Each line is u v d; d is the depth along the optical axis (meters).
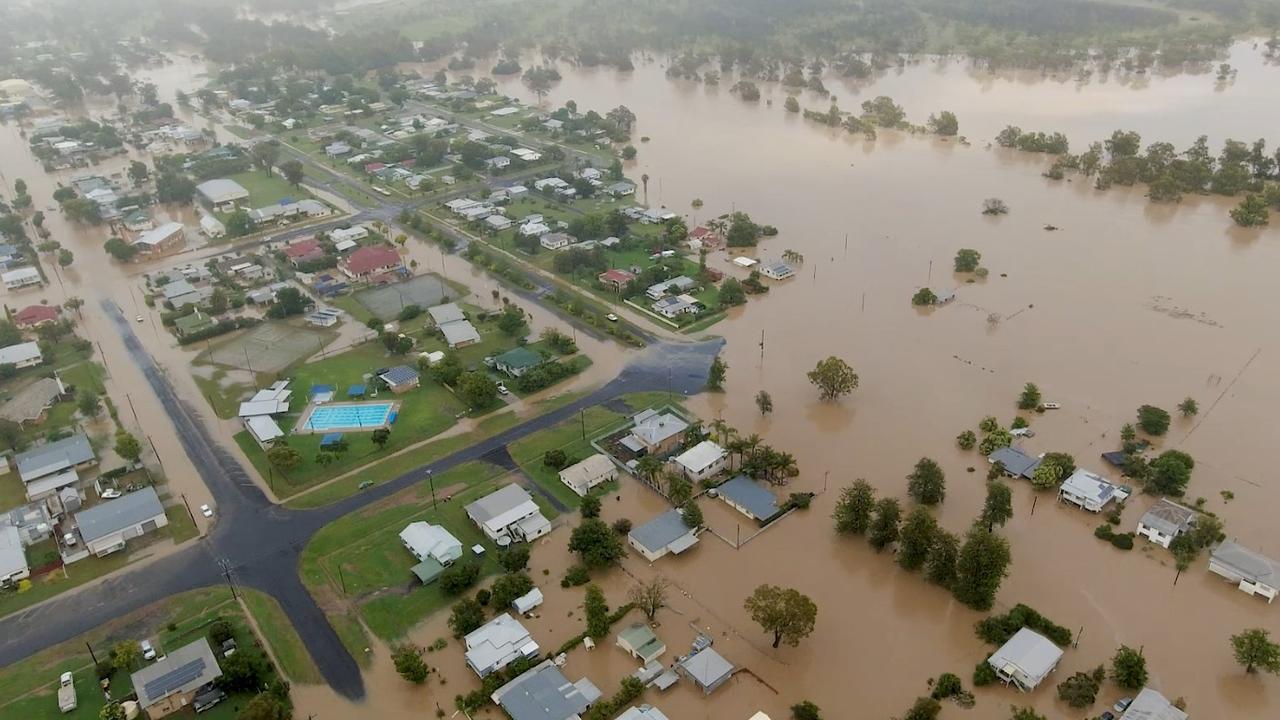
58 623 90.19
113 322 155.25
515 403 126.94
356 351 142.75
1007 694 78.88
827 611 89.44
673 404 125.88
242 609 91.00
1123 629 85.31
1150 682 79.31
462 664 83.88
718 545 99.19
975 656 83.38
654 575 94.75
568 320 151.62
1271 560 91.56
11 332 146.12
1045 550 96.06
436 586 93.38
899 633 86.44
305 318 154.25
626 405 125.69
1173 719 72.94
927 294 152.00
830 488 107.56
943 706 78.06
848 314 150.75
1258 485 103.75
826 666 82.94
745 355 138.75
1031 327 143.38
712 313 152.00
